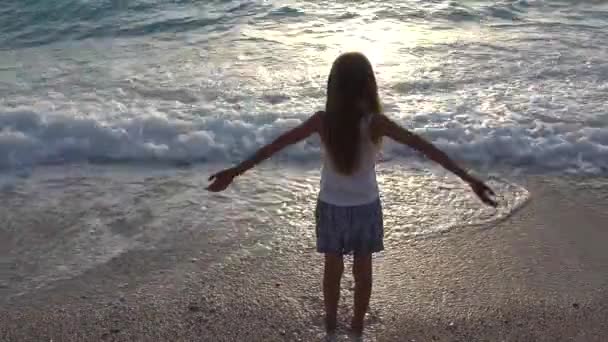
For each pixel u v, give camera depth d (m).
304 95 7.30
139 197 5.24
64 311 3.82
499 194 5.24
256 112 6.65
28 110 6.39
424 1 11.44
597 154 5.83
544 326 3.67
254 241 4.58
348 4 11.30
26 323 3.71
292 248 4.49
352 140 3.22
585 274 4.16
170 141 6.11
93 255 4.41
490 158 5.88
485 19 10.50
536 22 10.26
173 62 8.58
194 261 4.33
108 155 5.98
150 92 7.38
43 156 5.91
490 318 3.73
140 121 6.32
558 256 4.37
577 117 6.51
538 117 6.52
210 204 5.12
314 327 3.66
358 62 3.22
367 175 3.36
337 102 3.22
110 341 3.56
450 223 4.79
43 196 5.25
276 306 3.85
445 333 3.61
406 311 3.80
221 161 5.91
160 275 4.18
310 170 5.73
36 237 4.65
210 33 9.93
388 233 4.64
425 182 5.44
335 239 3.45
